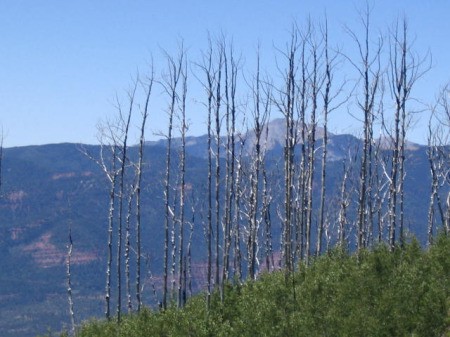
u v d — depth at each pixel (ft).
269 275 142.61
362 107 161.89
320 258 141.49
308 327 104.32
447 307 98.48
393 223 145.59
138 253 174.19
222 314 130.41
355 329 97.04
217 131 162.30
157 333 131.03
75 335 161.58
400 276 109.29
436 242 125.70
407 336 94.32
